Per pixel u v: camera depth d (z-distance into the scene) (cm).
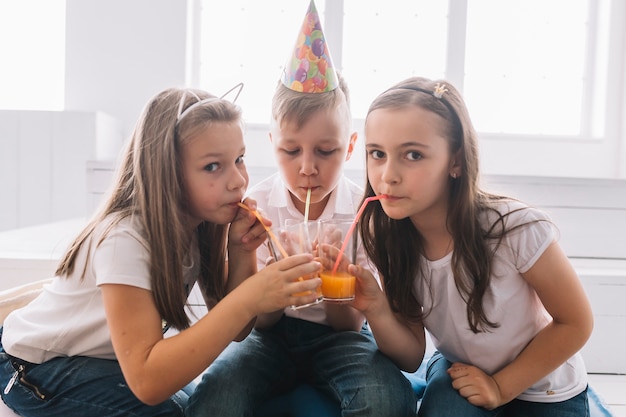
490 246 93
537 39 234
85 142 204
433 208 96
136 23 215
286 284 80
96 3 214
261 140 227
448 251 97
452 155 92
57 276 99
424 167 88
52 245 166
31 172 207
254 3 227
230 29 228
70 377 91
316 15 103
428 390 98
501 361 97
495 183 169
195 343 79
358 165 228
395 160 88
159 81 217
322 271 90
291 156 105
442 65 231
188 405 94
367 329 122
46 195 208
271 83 231
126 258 83
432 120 87
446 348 103
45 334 92
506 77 236
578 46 235
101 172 172
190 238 98
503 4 231
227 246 107
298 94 103
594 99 235
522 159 230
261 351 105
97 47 216
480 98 236
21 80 229
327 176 105
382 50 230
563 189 171
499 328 94
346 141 109
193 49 227
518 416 99
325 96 103
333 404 102
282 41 229
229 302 81
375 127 90
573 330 92
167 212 87
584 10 233
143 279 83
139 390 79
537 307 98
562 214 172
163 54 216
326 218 115
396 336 97
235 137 90
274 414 102
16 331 96
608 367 151
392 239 101
